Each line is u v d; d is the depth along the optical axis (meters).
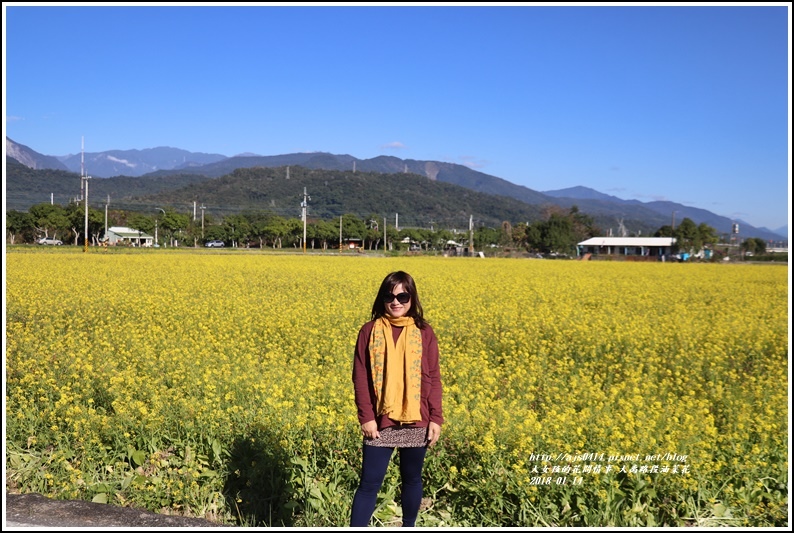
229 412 6.02
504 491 4.84
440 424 4.27
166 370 7.78
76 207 66.62
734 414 6.29
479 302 15.27
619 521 4.57
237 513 4.85
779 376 8.12
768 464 5.22
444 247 94.44
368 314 12.77
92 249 49.69
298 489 4.93
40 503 4.55
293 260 38.12
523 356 9.07
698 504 4.73
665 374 8.52
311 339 9.88
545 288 19.91
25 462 5.41
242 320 11.98
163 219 85.31
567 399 6.74
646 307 15.39
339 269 28.78
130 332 10.13
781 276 29.52
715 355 8.98
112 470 5.33
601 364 8.99
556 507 4.67
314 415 5.62
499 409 5.83
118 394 6.53
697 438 5.25
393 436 4.20
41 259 31.67
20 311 12.59
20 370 7.56
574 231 106.81
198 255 42.16
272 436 5.43
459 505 4.90
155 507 4.89
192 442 5.62
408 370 4.18
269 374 7.43
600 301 16.47
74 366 7.63
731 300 17.47
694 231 83.12
